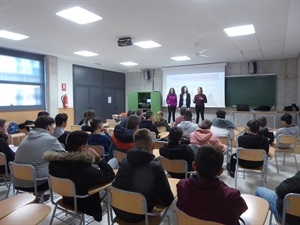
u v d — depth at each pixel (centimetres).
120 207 172
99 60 841
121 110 1115
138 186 168
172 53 715
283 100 830
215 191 125
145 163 170
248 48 657
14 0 340
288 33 509
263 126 421
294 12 387
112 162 285
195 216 127
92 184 192
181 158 261
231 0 342
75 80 871
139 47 636
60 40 561
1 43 593
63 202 207
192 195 129
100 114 989
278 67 832
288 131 436
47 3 350
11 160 292
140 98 1083
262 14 396
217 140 323
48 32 497
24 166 225
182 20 424
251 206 161
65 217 254
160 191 169
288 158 507
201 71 927
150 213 164
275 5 359
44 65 753
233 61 873
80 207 197
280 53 735
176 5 359
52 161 197
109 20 423
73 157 188
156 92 1018
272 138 417
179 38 546
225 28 473
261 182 364
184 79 960
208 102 917
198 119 889
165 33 505
